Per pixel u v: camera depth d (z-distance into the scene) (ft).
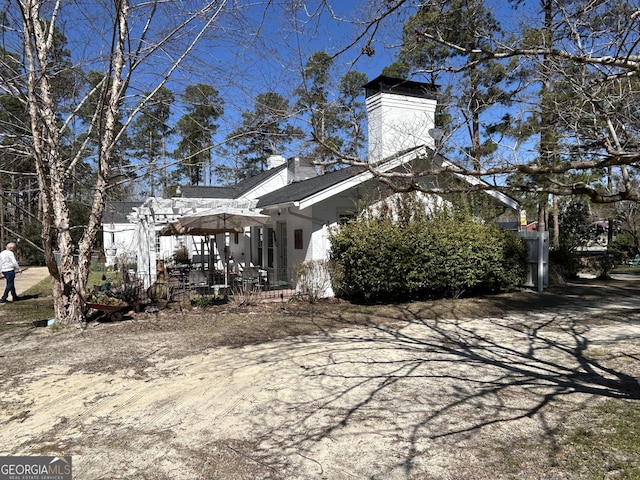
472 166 15.37
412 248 36.27
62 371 19.53
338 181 37.96
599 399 15.06
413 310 33.63
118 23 25.76
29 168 36.45
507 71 16.05
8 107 29.45
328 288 39.42
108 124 29.32
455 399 15.44
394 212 40.11
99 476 10.88
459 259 37.52
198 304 36.06
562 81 15.47
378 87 38.11
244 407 15.17
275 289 45.21
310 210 40.70
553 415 13.83
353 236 36.17
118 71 28.91
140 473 10.98
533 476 10.41
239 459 11.61
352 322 29.73
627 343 22.52
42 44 27.55
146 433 13.29
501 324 28.55
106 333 26.96
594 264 60.39
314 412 14.60
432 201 41.65
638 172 18.12
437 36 13.73
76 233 86.43
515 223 73.82
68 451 12.22
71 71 28.12
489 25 15.01
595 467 10.68
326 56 14.51
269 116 15.23
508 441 12.19
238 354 21.95
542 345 22.79
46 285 56.70
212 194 69.26
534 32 14.87
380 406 14.98
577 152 14.07
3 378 18.71
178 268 54.34
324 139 13.53
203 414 14.65
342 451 11.93
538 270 42.96
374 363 20.07
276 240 48.67
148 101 30.09
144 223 47.42
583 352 21.12
